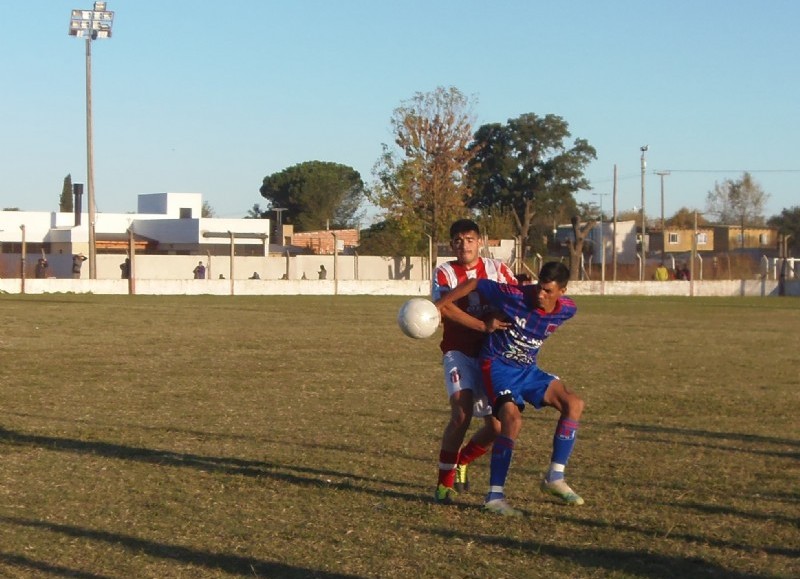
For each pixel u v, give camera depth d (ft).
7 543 22.65
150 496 27.40
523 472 31.04
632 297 182.09
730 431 39.19
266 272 201.26
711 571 21.12
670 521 25.14
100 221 258.98
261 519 25.02
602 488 28.86
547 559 21.81
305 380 54.19
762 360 68.28
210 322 98.63
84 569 20.85
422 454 33.73
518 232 290.35
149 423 39.65
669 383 54.90
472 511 26.03
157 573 20.59
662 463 32.68
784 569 21.33
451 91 229.66
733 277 228.43
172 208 302.66
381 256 210.38
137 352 68.18
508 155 328.70
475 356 26.81
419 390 50.52
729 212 427.74
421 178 229.25
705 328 100.78
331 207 412.77
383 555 21.98
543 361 66.59
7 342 74.49
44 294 154.10
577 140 332.60
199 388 50.49
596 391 51.26
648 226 391.86
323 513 25.68
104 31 170.19
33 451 33.63
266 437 36.78
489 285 25.61
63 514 25.31
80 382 52.31
